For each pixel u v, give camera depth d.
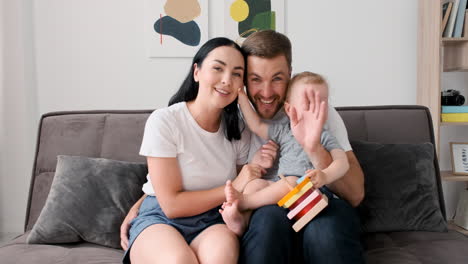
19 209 2.58
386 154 1.45
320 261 0.95
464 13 2.28
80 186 1.38
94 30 2.55
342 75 2.61
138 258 1.03
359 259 0.98
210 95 1.15
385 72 2.61
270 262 0.93
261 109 1.30
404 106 1.64
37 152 1.60
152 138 1.13
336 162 1.09
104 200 1.36
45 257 1.19
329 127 1.28
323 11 2.57
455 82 2.57
